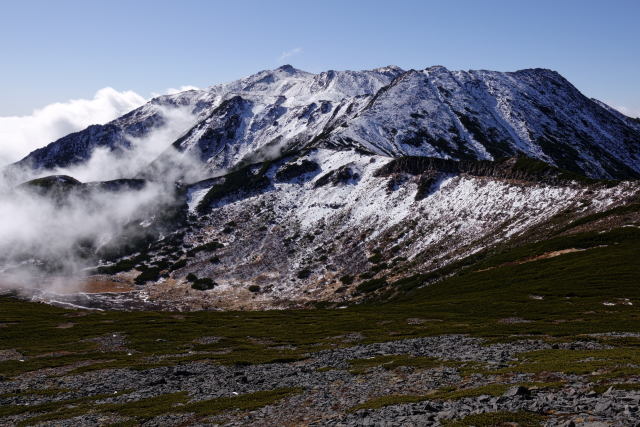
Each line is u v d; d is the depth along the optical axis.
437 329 74.50
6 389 51.72
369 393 34.62
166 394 43.12
